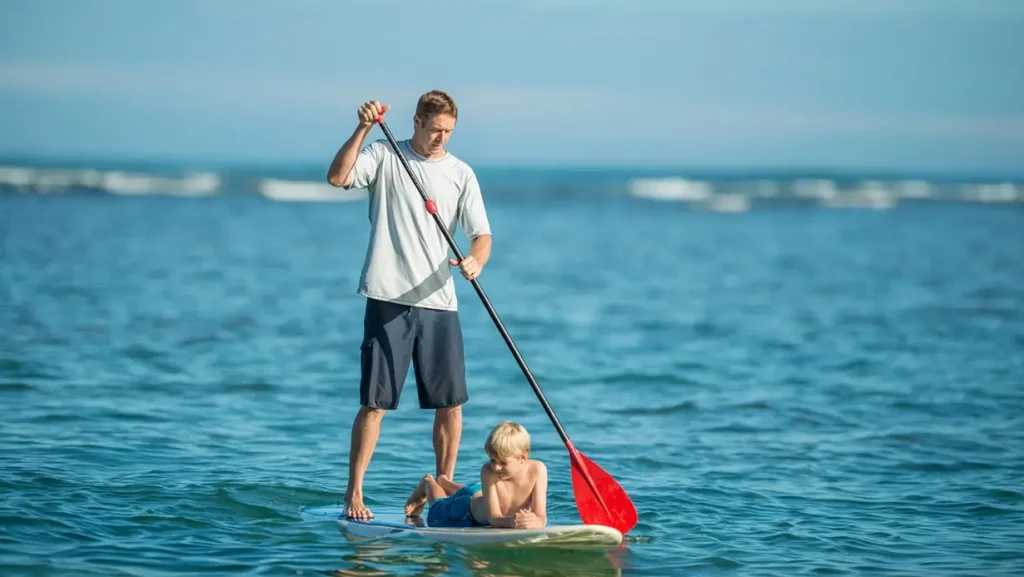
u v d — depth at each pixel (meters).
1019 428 33.81
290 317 57.19
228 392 37.31
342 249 101.19
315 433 31.44
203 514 22.33
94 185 178.12
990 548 21.11
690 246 114.38
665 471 27.89
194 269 80.00
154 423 31.81
